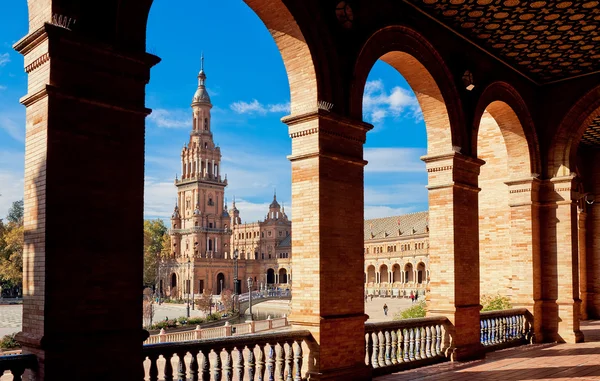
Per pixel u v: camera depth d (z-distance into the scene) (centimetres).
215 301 8169
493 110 1722
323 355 998
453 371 1220
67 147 698
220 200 12781
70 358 671
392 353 1223
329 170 1050
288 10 992
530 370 1234
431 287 1405
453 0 1259
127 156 755
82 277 696
